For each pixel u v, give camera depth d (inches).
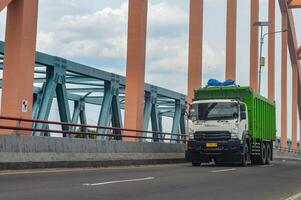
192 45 1550.2
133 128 1159.0
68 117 1298.0
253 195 494.9
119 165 898.1
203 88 1043.3
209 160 991.0
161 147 1085.1
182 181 600.4
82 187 485.4
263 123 1173.7
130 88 1177.4
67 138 770.2
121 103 1955.0
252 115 1051.9
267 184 617.9
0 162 629.9
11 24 855.1
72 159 768.9
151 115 1850.4
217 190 523.5
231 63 1883.6
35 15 879.1
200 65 1542.8
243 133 987.9
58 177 576.7
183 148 1203.2
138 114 1169.4
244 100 1047.6
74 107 1802.4
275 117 1332.4
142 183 549.3
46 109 1229.7
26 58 856.9
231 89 1039.6
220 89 1036.5
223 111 979.3
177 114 2150.6
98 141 851.4
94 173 662.5
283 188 576.4
